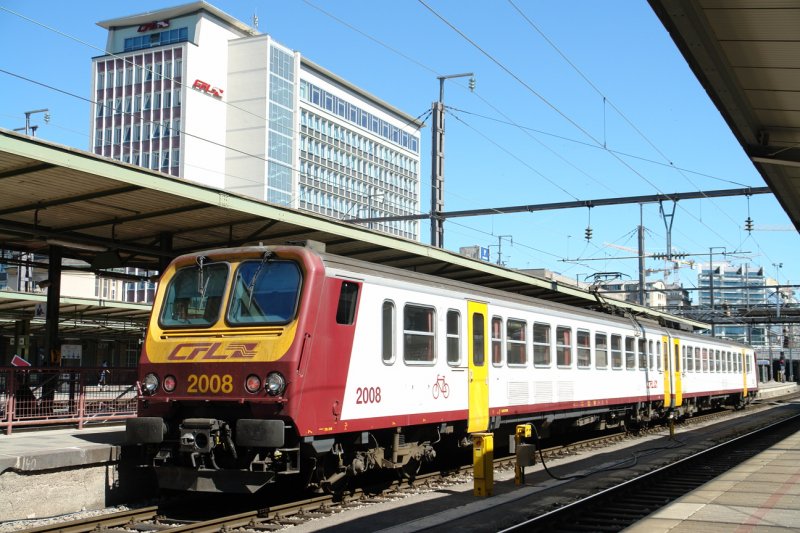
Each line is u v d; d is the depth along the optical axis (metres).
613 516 10.65
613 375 20.39
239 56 76.62
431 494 12.24
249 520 10.10
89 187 12.80
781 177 16.02
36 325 32.56
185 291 11.68
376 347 11.80
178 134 73.56
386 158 95.50
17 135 10.59
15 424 13.16
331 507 11.14
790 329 88.50
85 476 10.95
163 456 10.92
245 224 15.90
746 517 9.70
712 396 30.97
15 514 10.04
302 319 10.49
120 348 41.00
